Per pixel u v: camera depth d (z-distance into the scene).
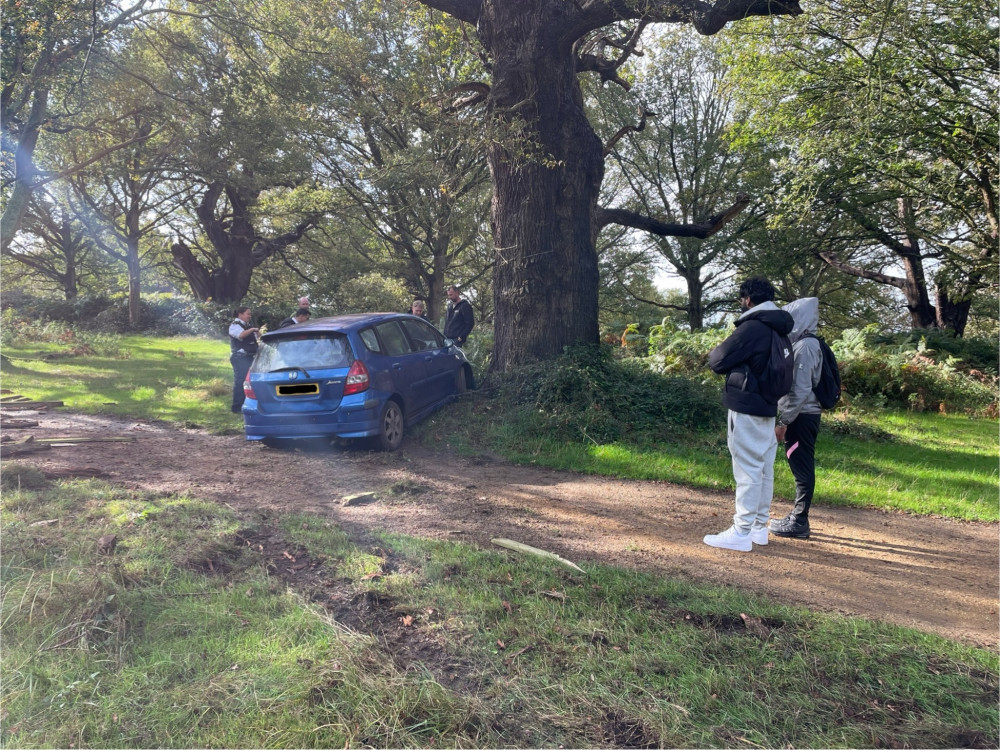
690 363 12.66
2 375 14.09
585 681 2.71
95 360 18.22
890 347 15.58
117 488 5.46
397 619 3.26
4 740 2.28
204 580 3.58
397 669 2.76
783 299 33.56
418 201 23.78
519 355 9.67
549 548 4.54
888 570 4.43
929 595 4.01
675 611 3.42
